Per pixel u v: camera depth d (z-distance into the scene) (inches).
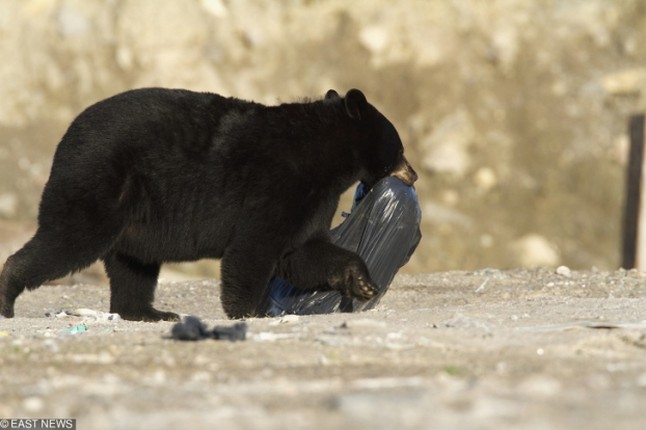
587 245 2182.6
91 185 1016.2
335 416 514.6
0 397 598.9
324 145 1081.4
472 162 2295.8
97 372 668.1
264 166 1055.6
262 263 1055.6
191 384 624.4
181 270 1975.9
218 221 1057.5
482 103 2384.4
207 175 1047.6
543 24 2517.2
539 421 487.5
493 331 827.4
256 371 665.6
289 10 2522.1
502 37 2470.5
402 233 1117.7
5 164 2208.4
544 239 2177.7
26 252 1027.3
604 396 552.4
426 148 2309.3
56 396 593.6
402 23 2476.6
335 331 815.7
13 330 909.2
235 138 1056.8
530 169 2295.8
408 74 2415.1
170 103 1049.5
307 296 1117.1
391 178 1120.8
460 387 587.2
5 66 2401.6
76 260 1027.3
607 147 2324.1
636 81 2420.0
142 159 1031.6
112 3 2486.5
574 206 2245.3
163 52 2422.5
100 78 2404.0
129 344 765.9
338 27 2487.7
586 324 848.3
